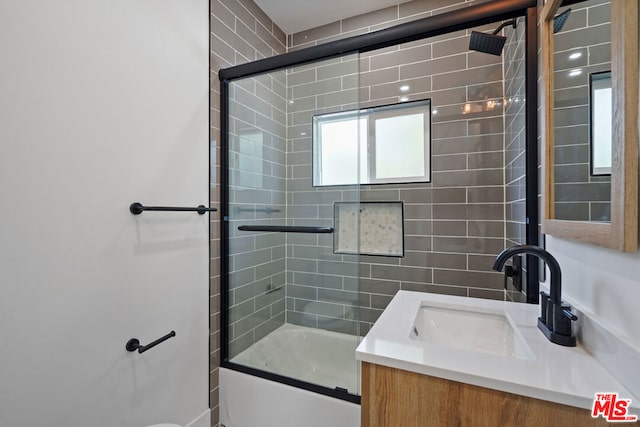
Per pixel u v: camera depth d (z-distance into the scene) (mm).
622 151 580
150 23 1158
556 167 921
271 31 2113
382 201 1987
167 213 1249
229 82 1644
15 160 774
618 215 588
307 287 1928
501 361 700
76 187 911
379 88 1976
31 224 808
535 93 1139
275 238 1952
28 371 804
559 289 808
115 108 1023
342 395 1354
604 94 675
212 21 1571
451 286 1823
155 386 1194
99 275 979
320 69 1690
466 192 1779
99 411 981
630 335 593
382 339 828
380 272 1994
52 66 847
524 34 1193
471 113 1758
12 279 772
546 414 603
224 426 1567
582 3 781
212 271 1555
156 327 1194
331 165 1742
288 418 1427
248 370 1564
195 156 1401
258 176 1779
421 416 707
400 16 1953
